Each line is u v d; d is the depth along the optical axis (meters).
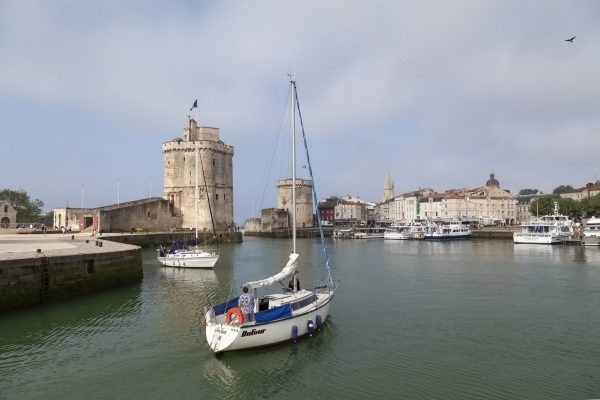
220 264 50.97
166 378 17.06
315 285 37.16
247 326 18.36
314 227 136.25
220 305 20.47
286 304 20.33
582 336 22.22
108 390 16.09
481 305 29.03
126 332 22.41
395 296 32.09
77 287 29.39
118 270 33.56
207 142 86.62
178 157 87.06
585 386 16.34
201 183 86.19
